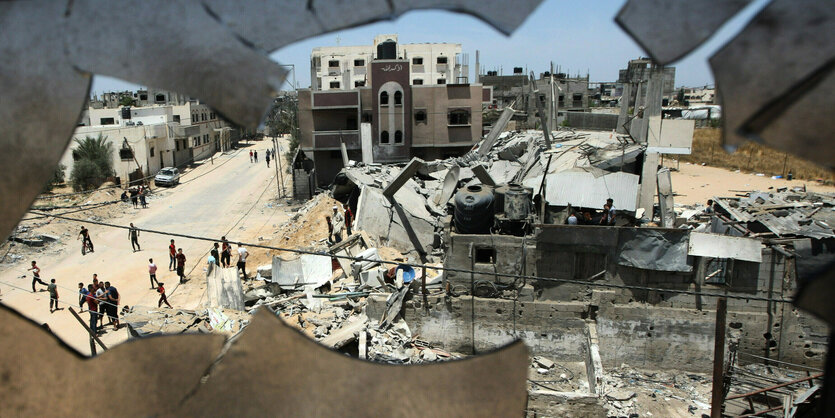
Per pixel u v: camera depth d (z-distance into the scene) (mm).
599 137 27984
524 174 25641
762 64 1497
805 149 1521
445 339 17672
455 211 18219
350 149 39094
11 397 1851
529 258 17094
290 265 20297
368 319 17031
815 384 12805
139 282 23281
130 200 36844
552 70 32719
